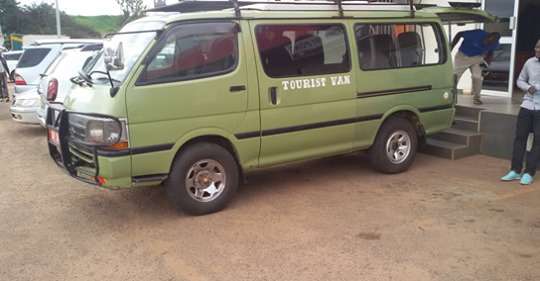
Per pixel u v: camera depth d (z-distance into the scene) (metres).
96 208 5.65
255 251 4.38
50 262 4.30
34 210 5.63
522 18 9.90
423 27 6.71
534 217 5.02
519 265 3.99
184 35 4.96
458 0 9.83
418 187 6.10
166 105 4.84
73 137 5.10
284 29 5.53
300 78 5.64
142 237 4.78
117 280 3.95
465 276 3.83
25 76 11.21
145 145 4.79
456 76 7.39
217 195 5.33
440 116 6.99
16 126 11.09
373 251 4.31
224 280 3.89
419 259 4.14
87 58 8.54
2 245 4.67
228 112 5.20
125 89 4.66
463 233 4.65
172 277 3.96
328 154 6.12
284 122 5.60
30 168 7.49
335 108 5.95
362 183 6.33
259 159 5.58
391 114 6.53
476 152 7.66
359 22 6.12
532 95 6.01
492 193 5.80
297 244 4.50
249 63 5.29
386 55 6.38
